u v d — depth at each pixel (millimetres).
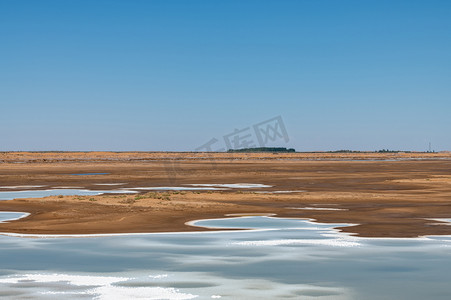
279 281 14461
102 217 27297
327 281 14484
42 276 14961
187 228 24031
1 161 125000
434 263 16625
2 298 12812
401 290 13609
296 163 131500
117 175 74500
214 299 12797
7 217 27750
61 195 39594
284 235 21938
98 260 17078
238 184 57562
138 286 13938
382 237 21312
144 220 26641
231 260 17094
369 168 102875
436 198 39656
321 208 32844
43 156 166875
